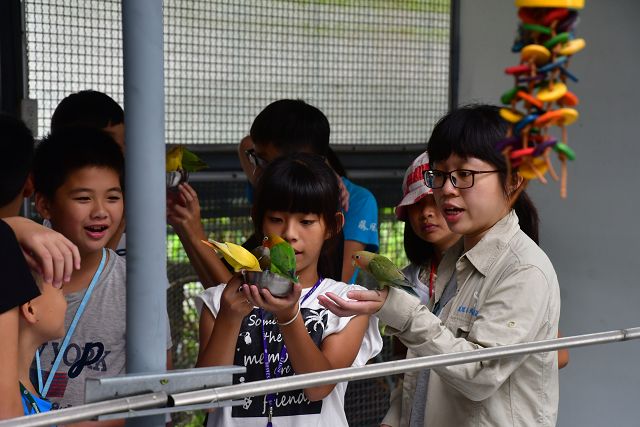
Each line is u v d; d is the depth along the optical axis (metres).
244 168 7.46
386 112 8.83
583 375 8.04
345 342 4.96
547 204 8.26
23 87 7.31
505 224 4.70
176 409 3.04
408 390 5.14
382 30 8.69
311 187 4.95
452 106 9.09
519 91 2.93
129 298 3.25
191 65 7.92
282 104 6.79
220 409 4.82
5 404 3.29
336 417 5.01
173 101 7.88
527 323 4.38
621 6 7.49
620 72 7.54
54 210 5.16
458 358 3.63
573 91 7.96
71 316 5.11
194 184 7.99
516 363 4.35
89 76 7.60
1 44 7.19
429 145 4.73
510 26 8.42
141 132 3.18
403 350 6.04
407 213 6.12
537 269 4.49
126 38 3.16
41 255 3.52
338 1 8.45
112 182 5.20
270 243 4.29
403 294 4.41
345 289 5.19
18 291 3.36
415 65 8.91
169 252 7.96
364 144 8.72
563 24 2.88
